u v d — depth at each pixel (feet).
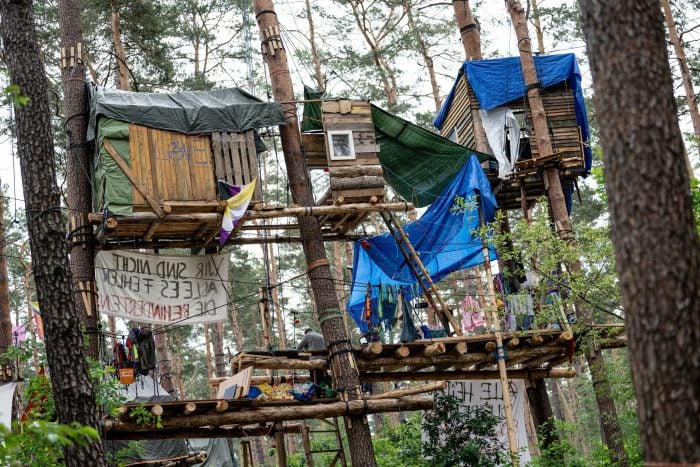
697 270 22.13
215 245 57.16
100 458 34.71
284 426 58.54
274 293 107.34
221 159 53.62
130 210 50.55
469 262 63.10
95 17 79.20
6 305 63.93
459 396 58.85
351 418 53.57
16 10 38.27
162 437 50.93
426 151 60.95
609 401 57.00
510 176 64.18
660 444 21.17
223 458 71.87
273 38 60.29
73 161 53.83
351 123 57.88
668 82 23.82
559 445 58.54
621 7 24.18
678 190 22.75
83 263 52.06
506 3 66.69
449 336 57.67
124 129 51.72
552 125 66.08
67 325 35.91
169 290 54.75
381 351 54.19
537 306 57.93
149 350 53.47
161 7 83.35
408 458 55.88
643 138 23.12
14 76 37.78
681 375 21.22
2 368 54.90
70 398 35.17
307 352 54.80
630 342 22.38
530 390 62.08
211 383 57.57
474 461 52.44
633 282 22.43
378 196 56.85
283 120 56.39
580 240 55.77
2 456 25.50
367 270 66.03
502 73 66.69
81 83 55.31
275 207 54.08
